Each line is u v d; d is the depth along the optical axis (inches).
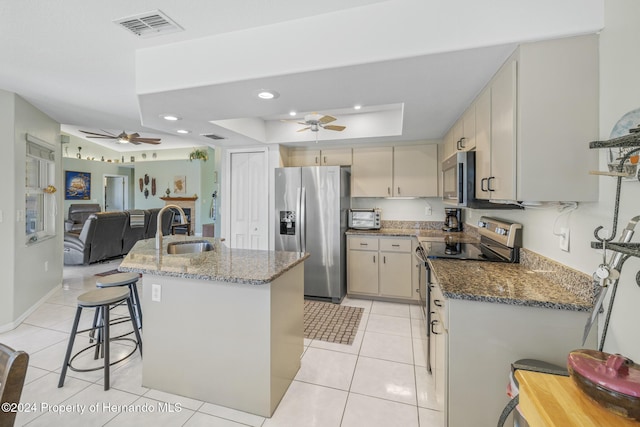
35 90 109.7
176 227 332.5
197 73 78.2
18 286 118.0
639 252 34.3
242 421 69.5
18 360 29.4
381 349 102.9
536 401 34.5
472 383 59.9
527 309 57.1
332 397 78.2
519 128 58.5
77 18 67.9
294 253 96.3
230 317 73.4
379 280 152.6
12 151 113.0
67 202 353.4
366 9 65.2
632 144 38.2
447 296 59.7
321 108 96.9
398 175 160.7
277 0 63.0
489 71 69.4
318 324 123.9
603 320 53.3
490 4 58.4
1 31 72.4
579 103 56.2
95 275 190.4
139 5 63.8
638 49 46.5
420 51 61.7
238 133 139.6
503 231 91.6
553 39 56.6
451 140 124.6
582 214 58.9
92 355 96.1
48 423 67.5
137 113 137.5
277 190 161.5
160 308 79.3
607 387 31.6
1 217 111.0
